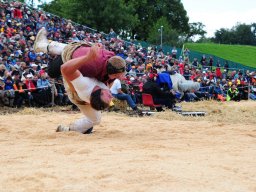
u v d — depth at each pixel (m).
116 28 67.19
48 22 35.47
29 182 4.95
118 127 10.78
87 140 8.42
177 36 71.56
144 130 10.24
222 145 7.95
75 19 65.88
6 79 18.36
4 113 15.63
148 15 85.31
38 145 7.73
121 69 8.03
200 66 41.19
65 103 19.61
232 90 26.88
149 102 16.55
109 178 5.07
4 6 33.31
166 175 5.17
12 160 6.23
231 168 5.70
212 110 17.80
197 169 5.55
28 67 20.77
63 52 8.32
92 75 8.00
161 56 36.59
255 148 7.54
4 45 24.23
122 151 6.99
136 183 4.89
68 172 5.38
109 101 7.82
